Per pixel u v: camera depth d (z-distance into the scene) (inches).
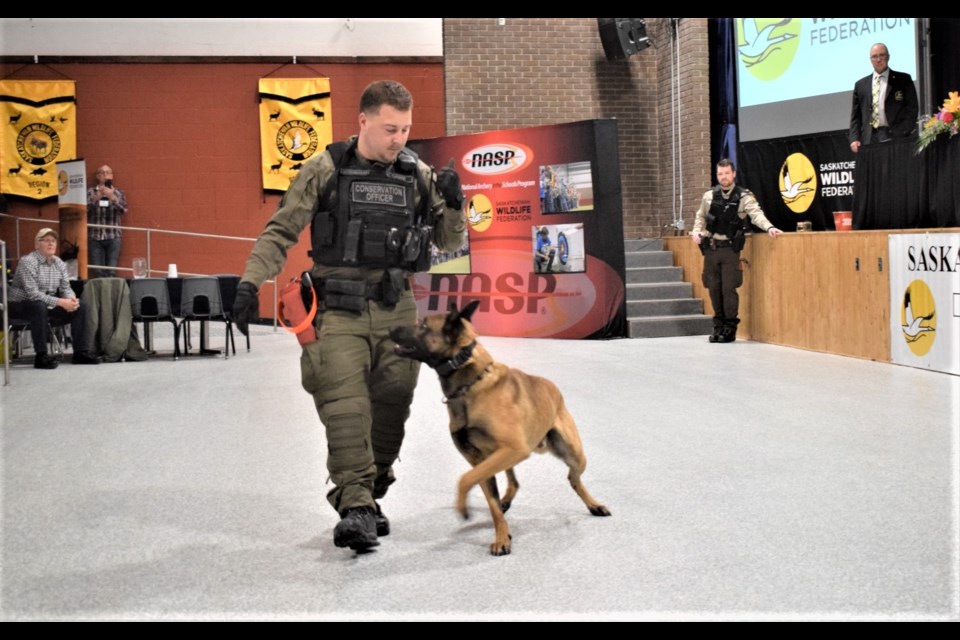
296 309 127.4
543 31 532.7
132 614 108.7
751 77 477.1
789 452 187.9
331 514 151.1
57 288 360.8
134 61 521.7
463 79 526.9
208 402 265.0
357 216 129.2
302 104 533.6
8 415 246.7
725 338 387.9
